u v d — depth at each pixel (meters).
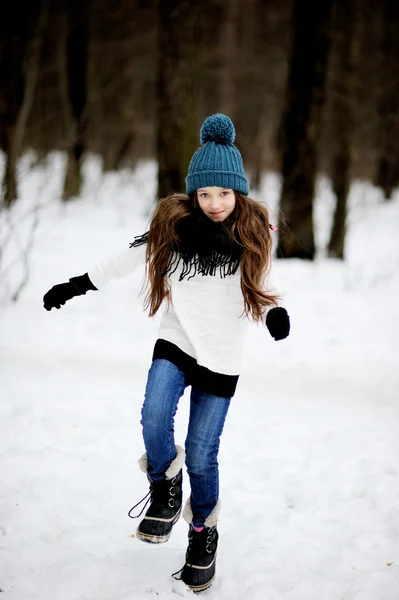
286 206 14.17
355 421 6.39
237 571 3.82
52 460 5.00
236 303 3.52
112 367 7.48
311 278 12.95
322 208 21.94
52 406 6.21
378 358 8.28
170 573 3.73
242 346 3.62
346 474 5.21
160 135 11.84
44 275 11.95
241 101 34.06
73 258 13.69
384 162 27.94
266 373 7.59
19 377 6.95
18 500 4.36
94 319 9.45
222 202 3.44
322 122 14.05
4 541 3.93
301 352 8.35
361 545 4.19
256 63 29.31
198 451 3.45
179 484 3.62
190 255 3.44
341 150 15.12
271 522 4.44
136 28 26.94
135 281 12.05
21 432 5.53
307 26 13.59
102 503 4.47
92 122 25.91
